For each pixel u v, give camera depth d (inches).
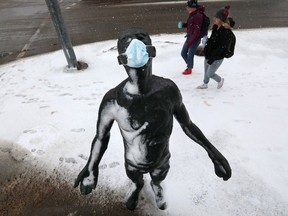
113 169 147.5
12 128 188.5
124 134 88.8
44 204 133.6
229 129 174.1
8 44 381.4
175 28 400.5
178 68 280.4
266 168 144.2
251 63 288.4
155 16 470.6
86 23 454.3
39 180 147.1
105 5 569.3
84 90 240.2
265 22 413.4
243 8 490.6
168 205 126.5
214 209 124.6
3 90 251.4
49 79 270.5
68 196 136.6
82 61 304.2
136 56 70.4
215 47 208.7
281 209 123.2
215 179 138.6
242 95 219.0
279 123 178.5
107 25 437.4
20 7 587.5
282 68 275.7
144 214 124.5
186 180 138.6
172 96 85.0
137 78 76.0
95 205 130.8
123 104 81.8
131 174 103.8
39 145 169.3
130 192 124.0
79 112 200.5
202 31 247.4
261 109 195.8
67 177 147.6
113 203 131.0
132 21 449.4
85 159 157.8
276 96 214.5
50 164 156.1
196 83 247.0
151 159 92.5
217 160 100.9
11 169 155.0
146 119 82.7
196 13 242.1
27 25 460.1
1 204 135.0
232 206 125.4
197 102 208.4
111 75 271.6
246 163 147.6
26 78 276.4
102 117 88.0
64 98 225.1
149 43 76.9
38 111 206.2
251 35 360.2
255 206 124.9
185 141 163.9
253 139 164.7
